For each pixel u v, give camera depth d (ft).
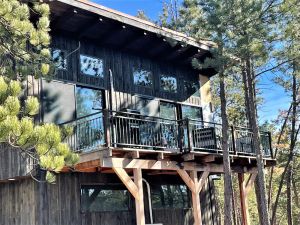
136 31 39.93
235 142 42.47
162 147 35.22
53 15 35.04
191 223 45.27
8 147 31.63
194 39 41.81
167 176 43.96
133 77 42.34
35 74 26.53
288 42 38.75
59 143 20.06
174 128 37.86
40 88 33.99
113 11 37.37
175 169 36.09
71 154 21.36
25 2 28.14
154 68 44.96
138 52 43.65
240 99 78.43
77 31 37.86
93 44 39.50
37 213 32.07
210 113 50.29
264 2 36.63
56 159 19.29
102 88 39.09
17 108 18.01
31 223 32.42
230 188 37.35
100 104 38.91
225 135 38.40
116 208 37.52
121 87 40.81
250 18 36.06
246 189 45.27
